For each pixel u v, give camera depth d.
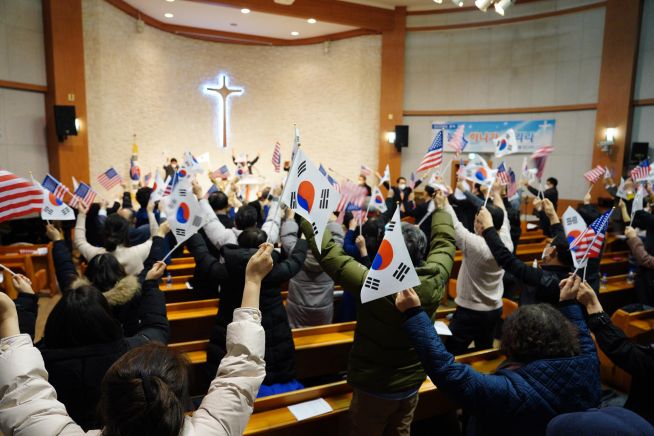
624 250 7.82
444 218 2.61
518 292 5.65
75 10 10.38
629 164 11.36
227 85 15.27
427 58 14.16
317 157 15.55
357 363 2.21
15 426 1.18
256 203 5.18
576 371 1.63
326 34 15.03
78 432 1.18
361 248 3.15
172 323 3.86
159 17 13.51
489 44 13.54
